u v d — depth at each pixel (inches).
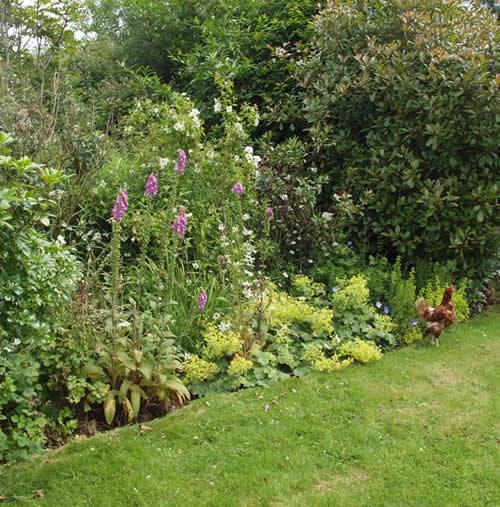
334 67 265.7
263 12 350.3
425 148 247.3
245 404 166.7
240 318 188.7
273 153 261.0
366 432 155.1
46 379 157.9
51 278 138.2
